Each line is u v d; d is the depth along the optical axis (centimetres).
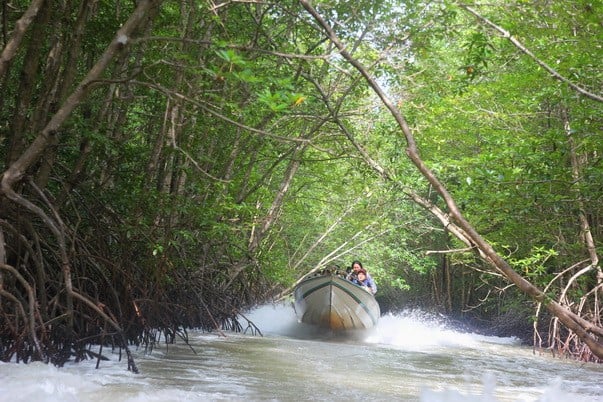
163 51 880
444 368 916
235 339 1118
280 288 1980
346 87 1109
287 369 765
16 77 966
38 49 692
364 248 2172
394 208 1911
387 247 2178
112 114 965
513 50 877
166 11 959
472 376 842
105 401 495
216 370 716
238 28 981
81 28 743
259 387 618
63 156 916
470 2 779
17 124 695
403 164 1022
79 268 819
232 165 1216
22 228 752
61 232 671
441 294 2678
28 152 610
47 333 677
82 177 869
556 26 859
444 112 1198
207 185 1024
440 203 1758
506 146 1047
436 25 935
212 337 1116
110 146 846
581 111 893
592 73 883
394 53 929
